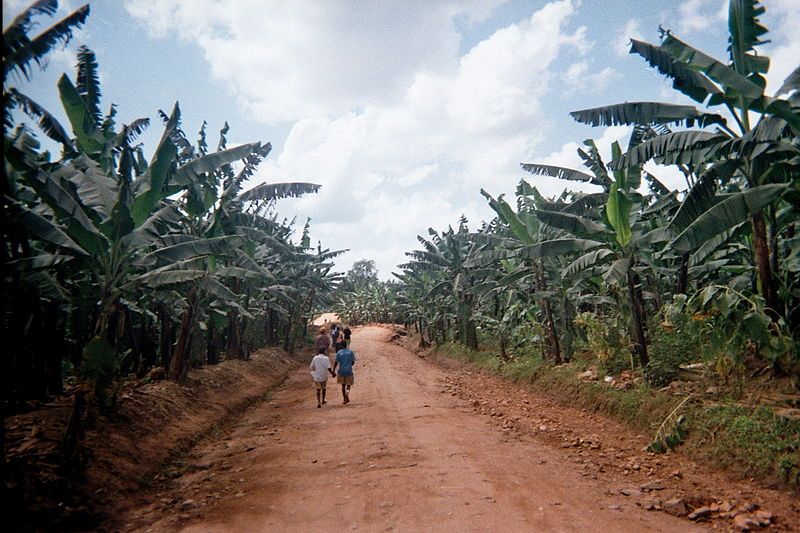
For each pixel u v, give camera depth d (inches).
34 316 314.7
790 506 208.8
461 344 1043.9
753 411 281.9
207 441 384.2
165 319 526.0
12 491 208.8
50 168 301.9
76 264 291.7
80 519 215.0
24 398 311.4
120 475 264.5
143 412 365.1
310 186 530.6
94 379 252.2
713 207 299.6
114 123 402.6
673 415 316.5
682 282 473.4
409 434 359.6
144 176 323.0
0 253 210.1
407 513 208.7
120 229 283.1
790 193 308.2
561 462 282.7
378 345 1544.0
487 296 888.3
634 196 430.3
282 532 197.3
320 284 1359.5
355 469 278.2
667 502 211.3
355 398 553.9
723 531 187.9
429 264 1024.2
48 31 258.4
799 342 311.9
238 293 697.0
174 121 326.6
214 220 498.3
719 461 263.9
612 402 401.7
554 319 673.0
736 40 320.8
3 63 204.7
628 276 441.4
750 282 394.6
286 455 319.9
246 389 607.8
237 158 385.4
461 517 201.9
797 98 276.2
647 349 454.6
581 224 446.6
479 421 402.6
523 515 202.7
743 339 315.9
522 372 628.1
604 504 215.0
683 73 324.8
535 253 470.0
